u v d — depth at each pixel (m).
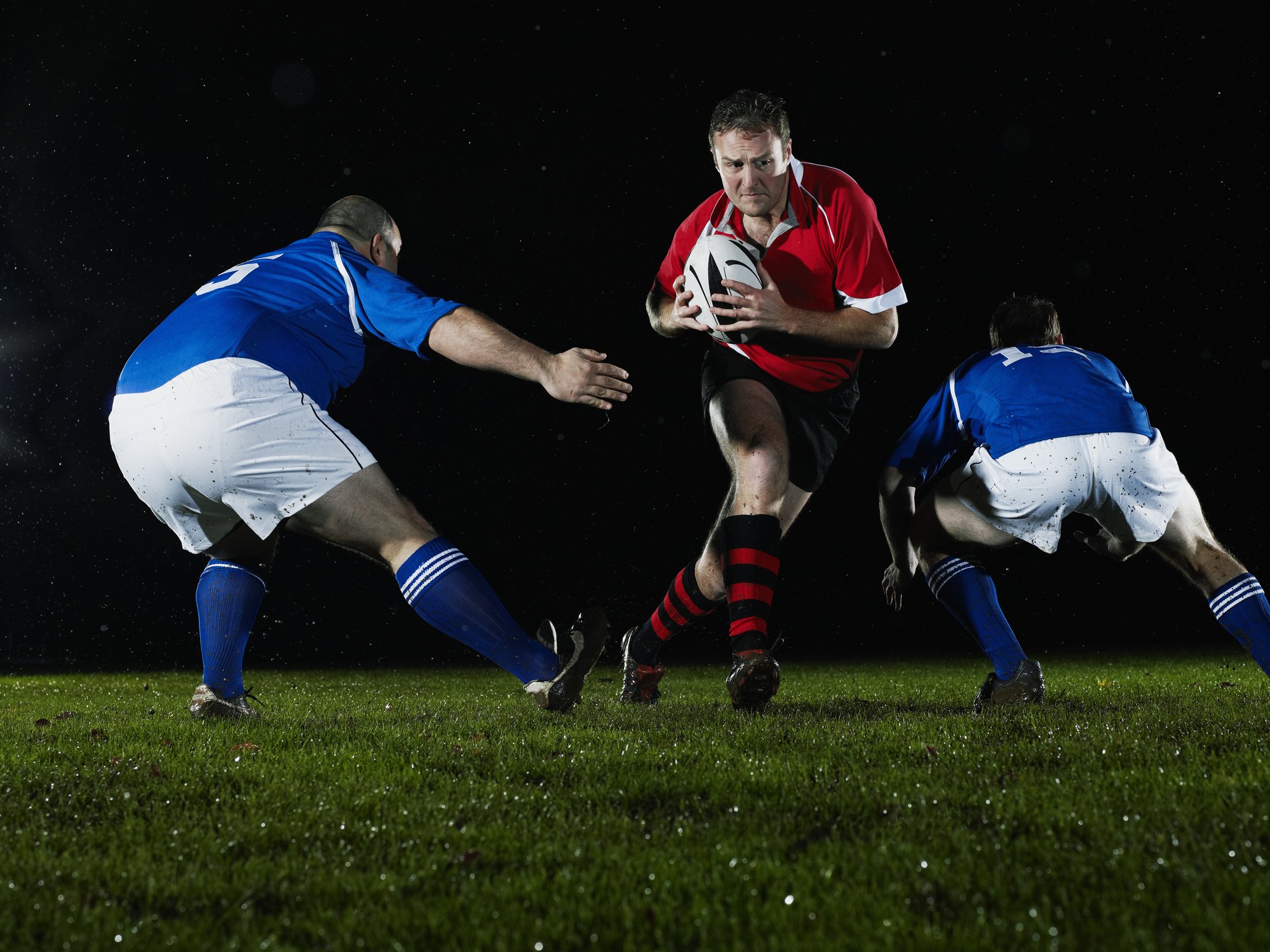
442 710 4.14
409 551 3.18
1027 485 3.72
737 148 3.79
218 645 3.81
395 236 4.06
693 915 1.23
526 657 3.23
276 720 3.62
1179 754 2.25
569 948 1.16
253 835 1.64
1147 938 1.12
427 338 3.33
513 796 1.93
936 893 1.30
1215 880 1.29
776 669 3.53
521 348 3.22
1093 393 3.77
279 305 3.40
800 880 1.35
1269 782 1.87
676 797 1.94
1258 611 3.58
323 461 3.17
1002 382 3.89
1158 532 3.69
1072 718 3.14
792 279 4.12
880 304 3.97
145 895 1.36
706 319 3.97
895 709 3.96
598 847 1.54
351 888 1.35
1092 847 1.49
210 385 3.15
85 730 3.29
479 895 1.33
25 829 1.72
